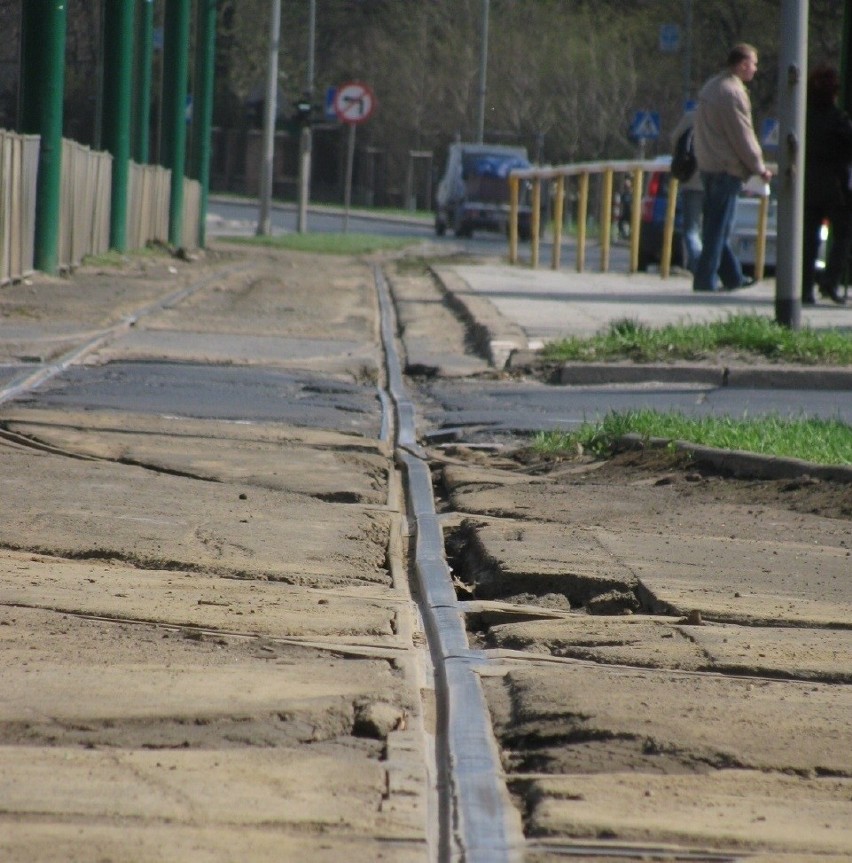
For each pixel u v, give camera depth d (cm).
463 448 2369
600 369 3172
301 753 988
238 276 6088
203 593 1394
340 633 1284
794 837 870
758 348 3319
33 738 996
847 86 5244
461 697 1102
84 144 6462
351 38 19750
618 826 876
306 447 2277
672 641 1286
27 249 4934
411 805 905
